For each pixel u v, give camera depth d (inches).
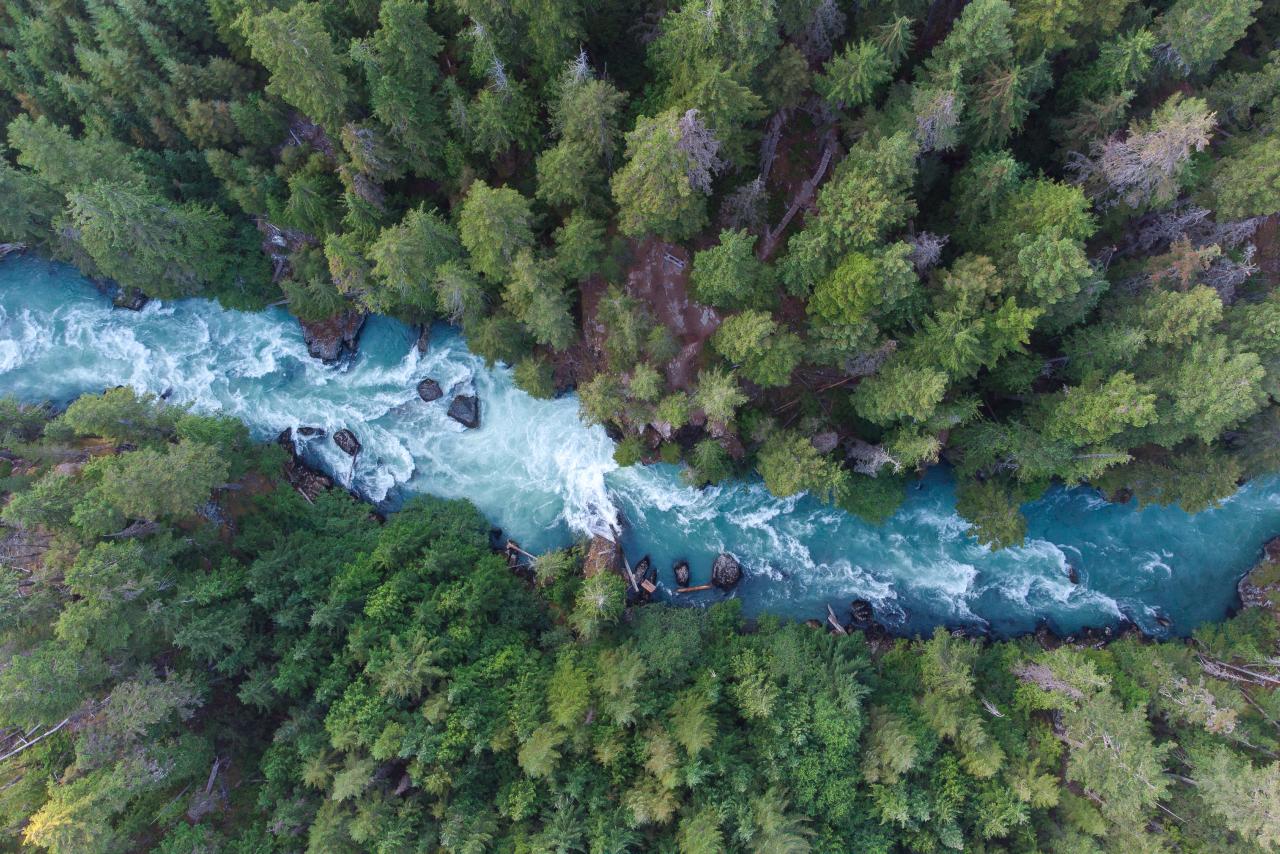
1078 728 1588.3
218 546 1775.3
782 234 1777.8
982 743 1544.0
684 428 1967.3
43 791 1424.7
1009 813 1483.8
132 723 1368.1
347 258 1749.5
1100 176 1563.7
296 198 1822.1
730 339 1594.5
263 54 1544.0
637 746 1542.8
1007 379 1692.9
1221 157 1584.6
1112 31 1509.6
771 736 1569.9
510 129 1684.3
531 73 1708.9
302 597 1674.5
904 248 1400.1
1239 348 1499.8
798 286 1641.2
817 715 1573.6
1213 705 1588.3
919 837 1526.8
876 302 1488.7
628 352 1795.0
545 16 1502.2
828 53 1615.4
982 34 1414.9
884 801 1488.7
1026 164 1676.9
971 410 1638.8
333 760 1528.1
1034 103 1549.0
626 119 1689.2
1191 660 1763.0
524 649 1737.2
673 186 1482.5
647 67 1712.6
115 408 1659.7
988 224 1599.4
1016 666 1747.0
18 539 1576.0
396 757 1521.9
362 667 1633.9
